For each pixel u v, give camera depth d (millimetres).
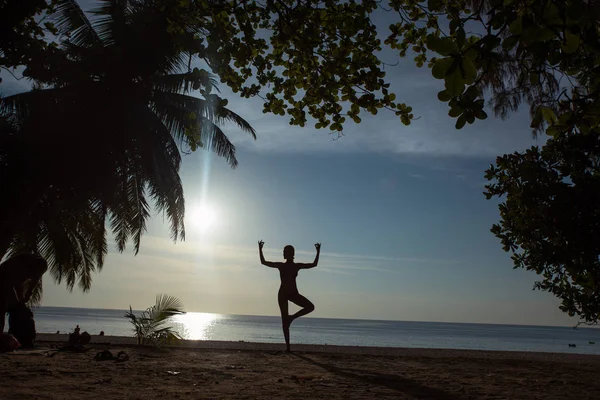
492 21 2639
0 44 8586
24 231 16625
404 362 9156
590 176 6152
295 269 10617
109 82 15562
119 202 16812
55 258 17844
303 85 5906
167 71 16344
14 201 14727
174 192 16531
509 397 5492
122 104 15305
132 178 17625
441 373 7613
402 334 103000
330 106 5836
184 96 17219
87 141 14992
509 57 7977
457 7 4441
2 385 5113
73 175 15047
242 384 5902
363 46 5555
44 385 5250
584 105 3234
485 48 2502
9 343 8062
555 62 2789
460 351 14383
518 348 47656
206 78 5945
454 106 2748
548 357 12922
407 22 5453
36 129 14875
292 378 6426
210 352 9602
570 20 2328
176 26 5500
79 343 10156
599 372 8562
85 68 15023
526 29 2398
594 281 6863
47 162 14797
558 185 6250
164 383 5758
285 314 10430
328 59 5551
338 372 7324
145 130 15742
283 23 5309
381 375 7117
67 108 15086
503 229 7711
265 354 9672
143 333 10812
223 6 5340
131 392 5098
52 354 7957
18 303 8984
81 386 5305
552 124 3273
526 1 2516
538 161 6645
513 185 7297
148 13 15227
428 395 5473
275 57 5773
